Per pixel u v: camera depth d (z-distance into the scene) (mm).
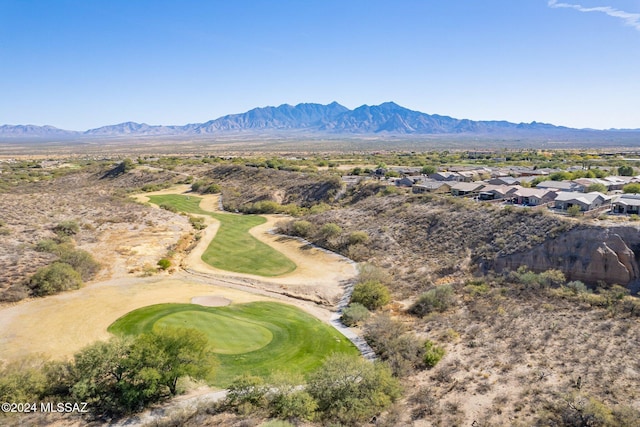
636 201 57062
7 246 49125
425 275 48406
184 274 50062
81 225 64438
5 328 33500
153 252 55656
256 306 41250
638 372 27016
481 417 23922
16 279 40750
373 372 26734
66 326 34250
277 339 34094
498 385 26953
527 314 36531
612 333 31938
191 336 26734
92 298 40375
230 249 60312
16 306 37562
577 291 39906
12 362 27672
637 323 33125
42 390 24797
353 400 24938
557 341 31703
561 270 43531
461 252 51469
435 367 29812
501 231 51906
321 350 32875
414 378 28875
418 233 59219
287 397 24969
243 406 24875
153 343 25938
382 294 42750
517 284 42906
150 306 38938
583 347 30453
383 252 56719
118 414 24156
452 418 23938
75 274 43250
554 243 45344
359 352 33188
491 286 43688
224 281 48531
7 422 22031
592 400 23969
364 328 37375
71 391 25000
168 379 25547
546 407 24312
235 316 38000
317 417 24312
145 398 25391
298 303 43562
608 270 41344
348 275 50938
